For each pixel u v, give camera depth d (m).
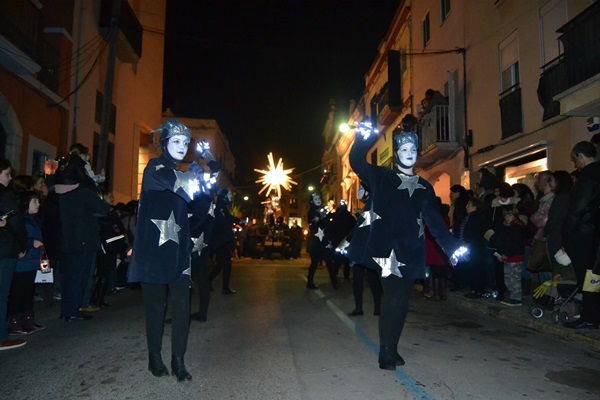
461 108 15.02
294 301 8.64
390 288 4.41
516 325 6.77
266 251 21.86
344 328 6.27
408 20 20.86
